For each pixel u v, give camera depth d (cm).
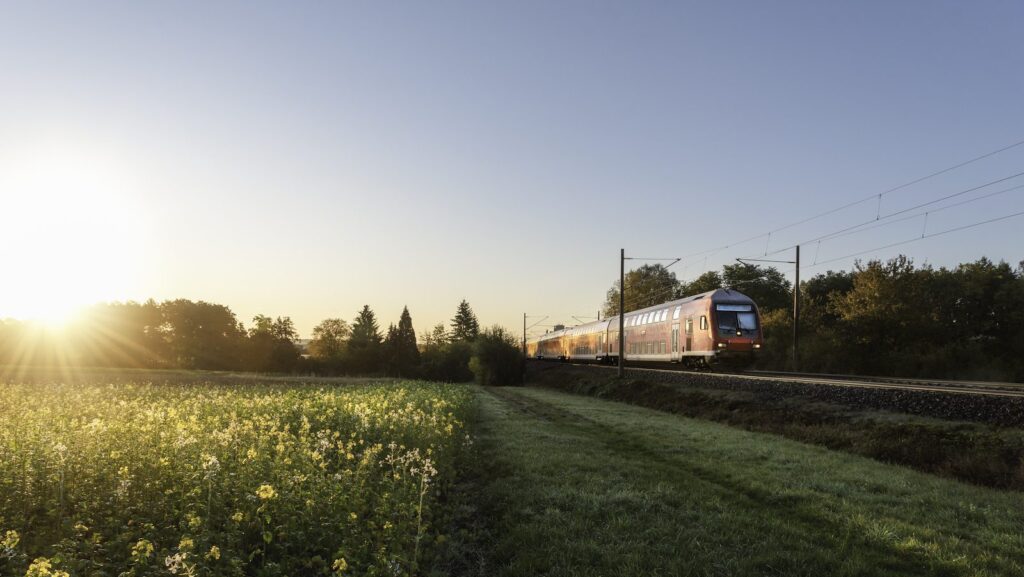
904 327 4012
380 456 1145
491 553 793
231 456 878
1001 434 1333
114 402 1836
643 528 870
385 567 586
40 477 746
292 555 666
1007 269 4769
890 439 1518
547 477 1186
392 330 12288
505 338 6625
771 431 1925
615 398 3459
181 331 11350
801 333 4700
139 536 641
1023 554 775
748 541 817
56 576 454
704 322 3241
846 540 820
